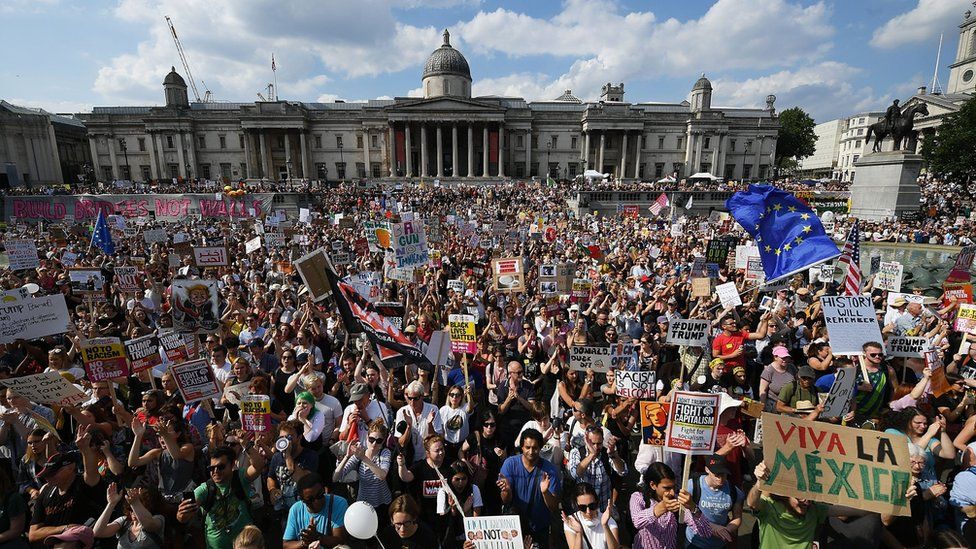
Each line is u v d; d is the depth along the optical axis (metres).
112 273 17.83
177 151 93.06
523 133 97.06
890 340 8.85
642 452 6.63
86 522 5.40
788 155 113.50
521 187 75.69
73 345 10.36
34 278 16.52
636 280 16.17
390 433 6.75
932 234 30.97
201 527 6.11
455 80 104.94
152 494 5.42
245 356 9.54
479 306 13.63
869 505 4.86
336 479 6.20
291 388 8.15
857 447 4.94
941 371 7.67
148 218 42.25
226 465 5.51
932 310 12.65
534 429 6.03
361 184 86.00
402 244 13.48
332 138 95.62
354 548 5.26
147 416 7.09
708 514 5.48
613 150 98.62
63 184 84.56
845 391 7.19
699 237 30.62
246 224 34.44
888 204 36.31
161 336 8.88
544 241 29.03
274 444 6.82
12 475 6.66
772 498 5.23
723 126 95.50
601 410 8.50
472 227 29.62
